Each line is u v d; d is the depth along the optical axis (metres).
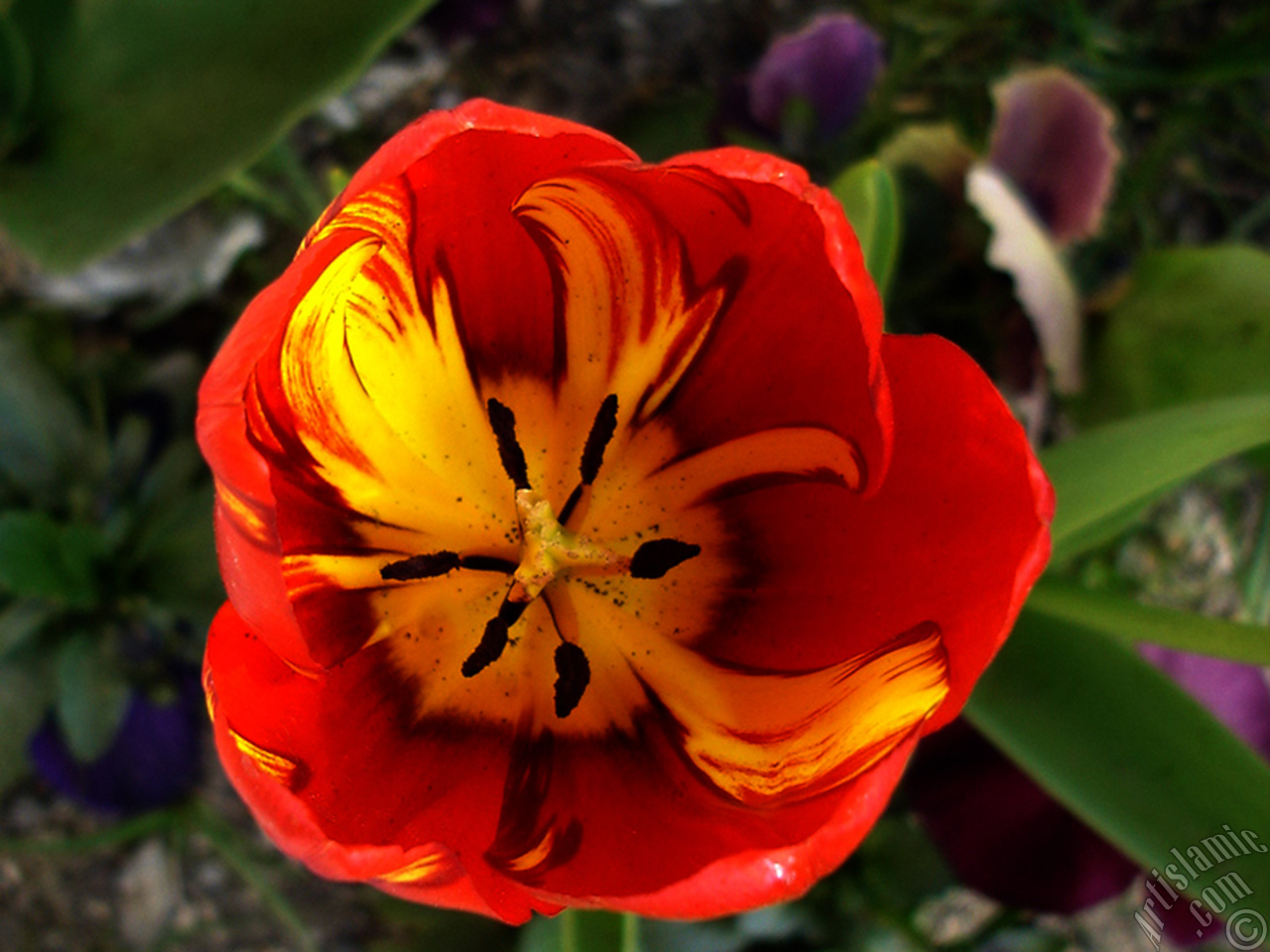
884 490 0.17
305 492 0.17
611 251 0.18
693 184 0.16
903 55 0.28
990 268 0.26
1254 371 0.24
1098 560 0.27
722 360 0.18
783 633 0.18
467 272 0.18
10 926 0.27
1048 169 0.25
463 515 0.19
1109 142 0.25
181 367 0.26
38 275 0.26
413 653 0.18
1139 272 0.25
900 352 0.17
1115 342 0.25
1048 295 0.24
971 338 0.27
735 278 0.17
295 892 0.27
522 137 0.16
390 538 0.18
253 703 0.16
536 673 0.18
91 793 0.25
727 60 0.29
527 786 0.18
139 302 0.27
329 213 0.14
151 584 0.24
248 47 0.20
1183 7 0.30
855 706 0.17
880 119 0.28
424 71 0.28
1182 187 0.30
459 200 0.17
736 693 0.18
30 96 0.20
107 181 0.20
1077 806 0.19
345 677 0.17
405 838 0.17
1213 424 0.19
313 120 0.28
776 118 0.26
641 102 0.29
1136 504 0.20
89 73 0.20
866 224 0.20
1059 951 0.27
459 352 0.18
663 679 0.18
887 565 0.17
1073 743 0.19
